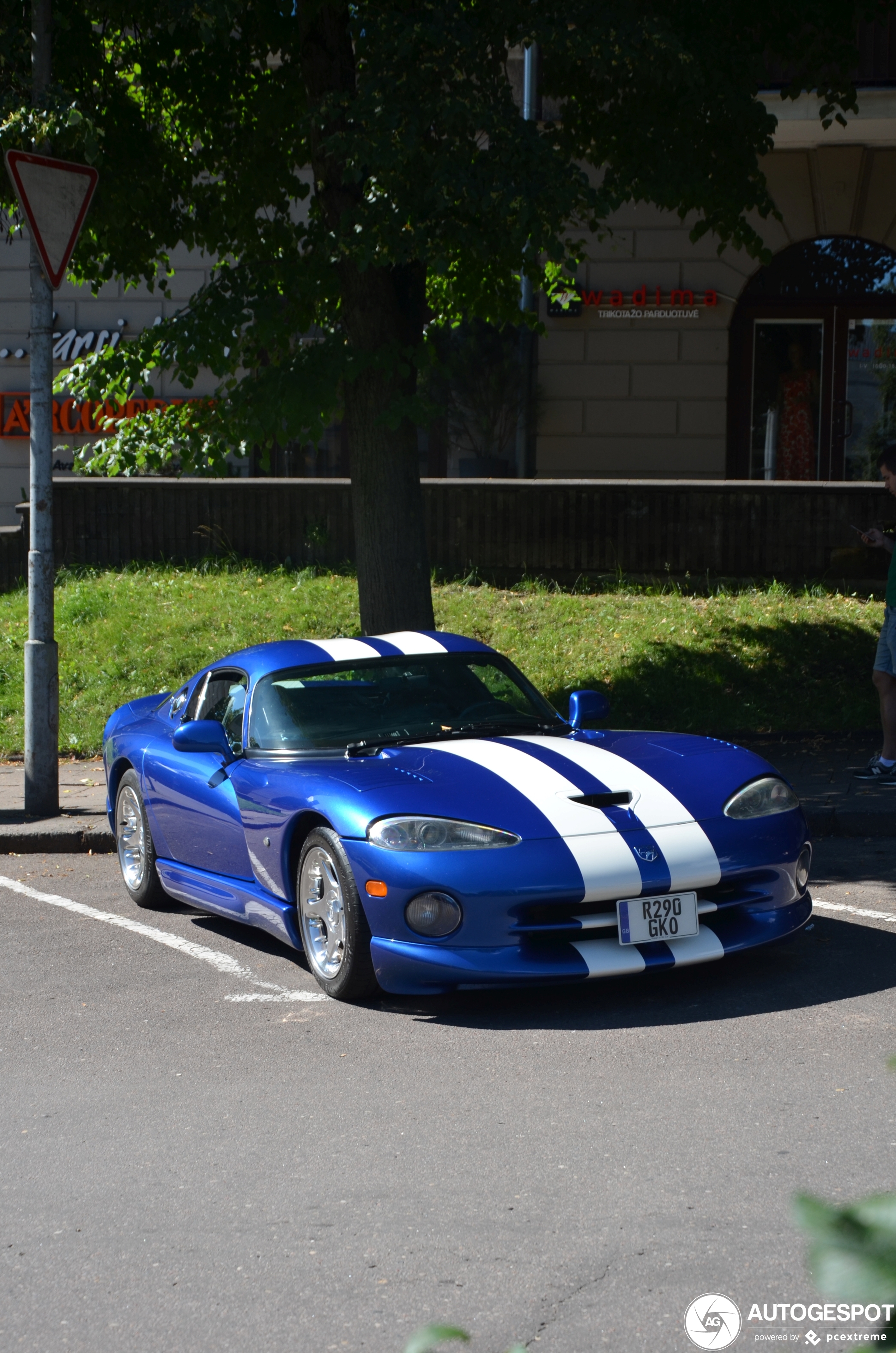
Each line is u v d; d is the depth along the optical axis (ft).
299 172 53.67
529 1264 8.64
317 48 28.63
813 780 26.48
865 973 15.25
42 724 26.86
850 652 35.06
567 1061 12.82
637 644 36.11
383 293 28.81
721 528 40.96
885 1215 2.53
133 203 31.65
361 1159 10.64
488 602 39.96
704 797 15.38
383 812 14.70
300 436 28.17
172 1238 9.31
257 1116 11.74
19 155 25.16
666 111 29.99
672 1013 14.12
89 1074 13.08
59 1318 8.21
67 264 26.32
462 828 14.38
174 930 19.35
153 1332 7.99
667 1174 10.01
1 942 18.75
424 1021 14.39
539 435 55.42
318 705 18.21
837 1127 10.80
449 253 26.25
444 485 42.50
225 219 34.40
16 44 27.53
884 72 46.50
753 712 32.24
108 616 40.40
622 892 14.11
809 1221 2.57
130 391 30.35
